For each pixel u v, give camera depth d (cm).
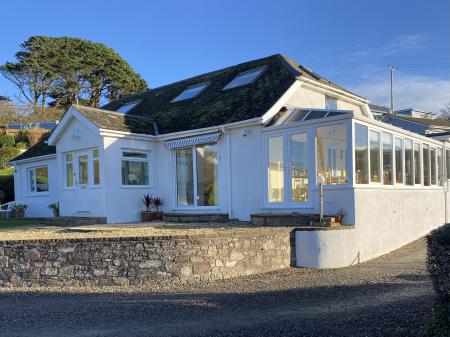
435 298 636
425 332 629
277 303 905
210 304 909
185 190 1997
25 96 7138
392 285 1039
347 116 1400
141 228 1556
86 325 787
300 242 1343
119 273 1148
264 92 1906
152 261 1140
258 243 1266
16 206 2558
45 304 959
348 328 712
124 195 1953
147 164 2072
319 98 2056
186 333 722
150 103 2645
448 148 2284
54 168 2438
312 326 733
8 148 4478
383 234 1551
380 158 1570
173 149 2033
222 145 1833
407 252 1575
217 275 1180
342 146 1426
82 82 7644
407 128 4966
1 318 852
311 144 1513
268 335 696
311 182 1511
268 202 1664
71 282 1163
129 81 7844
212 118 1925
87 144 1989
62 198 2155
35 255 1182
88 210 1988
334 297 942
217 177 1856
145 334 725
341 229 1335
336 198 1431
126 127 2011
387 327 704
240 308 872
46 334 743
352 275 1187
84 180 2056
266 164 1670
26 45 7350
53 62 7344
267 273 1256
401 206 1711
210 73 2633
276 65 2131
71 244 1167
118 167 1942
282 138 1620
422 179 1945
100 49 7762
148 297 991
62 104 7394
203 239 1164
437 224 2089
